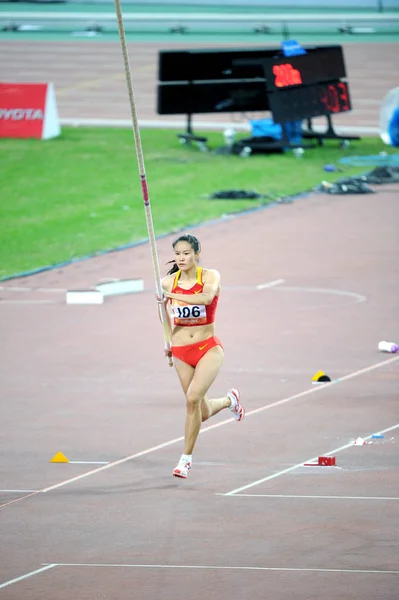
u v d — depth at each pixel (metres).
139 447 31.34
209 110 93.19
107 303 51.69
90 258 61.22
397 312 48.03
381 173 81.06
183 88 92.50
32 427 33.56
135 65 131.88
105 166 86.12
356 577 21.88
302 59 89.31
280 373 39.06
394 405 34.78
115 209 72.88
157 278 28.41
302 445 31.02
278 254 60.38
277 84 88.38
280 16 155.00
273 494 27.00
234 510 25.97
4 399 36.78
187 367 28.28
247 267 57.56
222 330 45.62
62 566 22.86
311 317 47.47
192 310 27.73
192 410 27.64
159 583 21.80
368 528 24.52
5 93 98.75
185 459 27.77
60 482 28.50
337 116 106.31
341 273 55.81
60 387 38.16
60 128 102.81
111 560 23.11
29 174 83.75
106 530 24.92
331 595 21.03
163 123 104.69
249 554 23.20
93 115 108.19
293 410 34.56
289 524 24.92
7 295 53.72
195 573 22.27
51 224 69.19
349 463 29.33
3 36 152.38
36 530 25.03
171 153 91.25
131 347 43.66
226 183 80.00
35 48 143.62
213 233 66.19
